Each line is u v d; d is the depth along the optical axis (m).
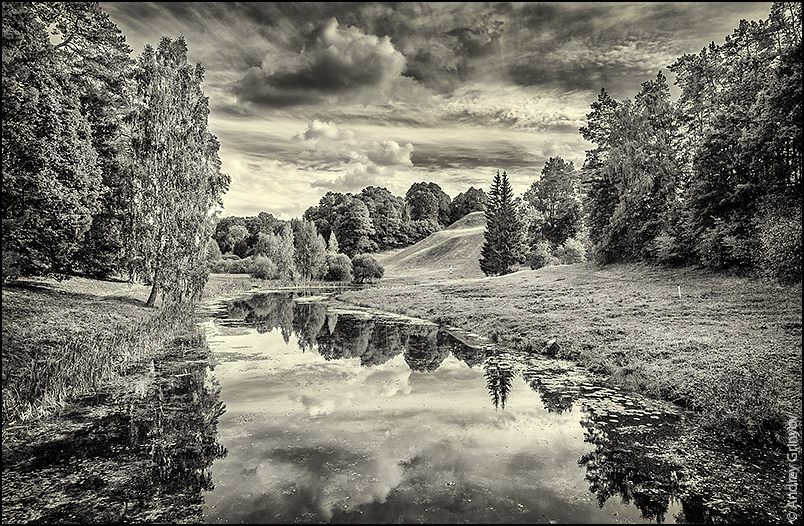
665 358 13.88
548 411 10.80
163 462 8.02
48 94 17.39
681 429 9.42
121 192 26.41
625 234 40.16
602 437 9.09
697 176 29.88
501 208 68.56
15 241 16.59
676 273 31.39
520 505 6.52
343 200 132.38
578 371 14.84
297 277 75.75
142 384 13.53
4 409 9.93
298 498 6.75
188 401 11.77
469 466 7.85
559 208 63.19
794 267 21.47
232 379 14.26
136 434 9.41
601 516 6.18
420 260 95.12
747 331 15.55
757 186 25.52
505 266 66.38
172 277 26.45
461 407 11.27
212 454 8.38
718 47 33.59
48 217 17.97
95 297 23.19
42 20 20.38
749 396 9.41
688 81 36.09
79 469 7.71
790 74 23.03
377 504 6.57
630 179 39.50
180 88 27.20
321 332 24.59
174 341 21.28
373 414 10.78
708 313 19.09
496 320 24.39
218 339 22.19
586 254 50.50
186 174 26.86
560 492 6.89
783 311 17.70
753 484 7.00
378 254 117.62
